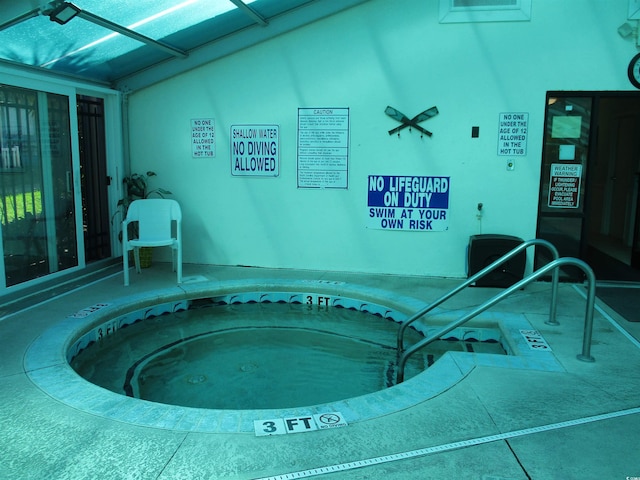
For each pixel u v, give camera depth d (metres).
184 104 6.54
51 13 4.01
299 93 6.23
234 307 5.75
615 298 5.27
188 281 5.93
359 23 5.96
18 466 2.42
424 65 5.90
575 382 3.32
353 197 6.30
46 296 5.23
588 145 5.75
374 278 6.15
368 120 6.13
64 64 5.56
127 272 5.70
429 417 2.88
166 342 4.81
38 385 3.28
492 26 5.71
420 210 6.15
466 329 4.66
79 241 6.05
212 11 5.19
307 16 5.97
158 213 6.21
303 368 4.26
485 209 6.02
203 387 3.90
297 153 6.34
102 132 6.63
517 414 2.91
